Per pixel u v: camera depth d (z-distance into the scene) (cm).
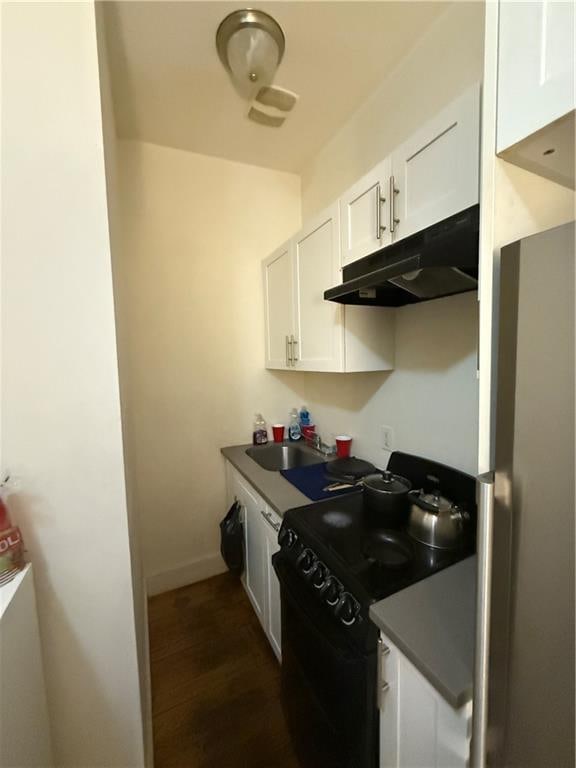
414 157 103
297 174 231
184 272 205
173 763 120
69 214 82
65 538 87
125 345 137
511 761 53
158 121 174
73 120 80
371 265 120
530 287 47
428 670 64
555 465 45
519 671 51
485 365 60
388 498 117
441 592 85
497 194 60
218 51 133
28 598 79
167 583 211
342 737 88
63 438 85
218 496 223
